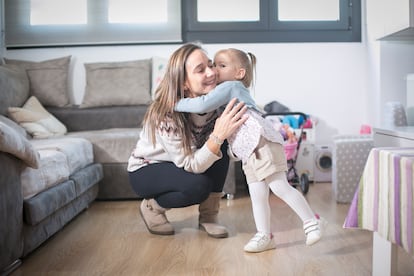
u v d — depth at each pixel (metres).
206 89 1.66
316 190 2.92
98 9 3.45
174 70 1.65
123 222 2.16
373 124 3.28
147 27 3.44
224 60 1.70
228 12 3.52
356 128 3.52
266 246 1.63
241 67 1.70
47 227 1.76
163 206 1.86
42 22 3.49
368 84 3.41
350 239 1.75
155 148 1.79
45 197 1.67
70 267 1.51
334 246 1.66
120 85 3.29
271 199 2.64
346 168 2.49
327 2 3.52
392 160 1.22
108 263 1.54
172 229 1.89
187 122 1.73
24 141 1.47
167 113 1.69
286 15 3.52
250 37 3.50
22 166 1.52
